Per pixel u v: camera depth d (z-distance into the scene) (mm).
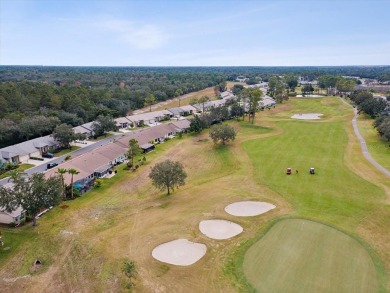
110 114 137875
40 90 149875
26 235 50500
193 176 76062
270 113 158375
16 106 129125
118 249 45312
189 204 59500
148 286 37156
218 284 37250
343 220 51562
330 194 61875
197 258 42750
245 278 37969
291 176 72250
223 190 65500
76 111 131875
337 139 103250
